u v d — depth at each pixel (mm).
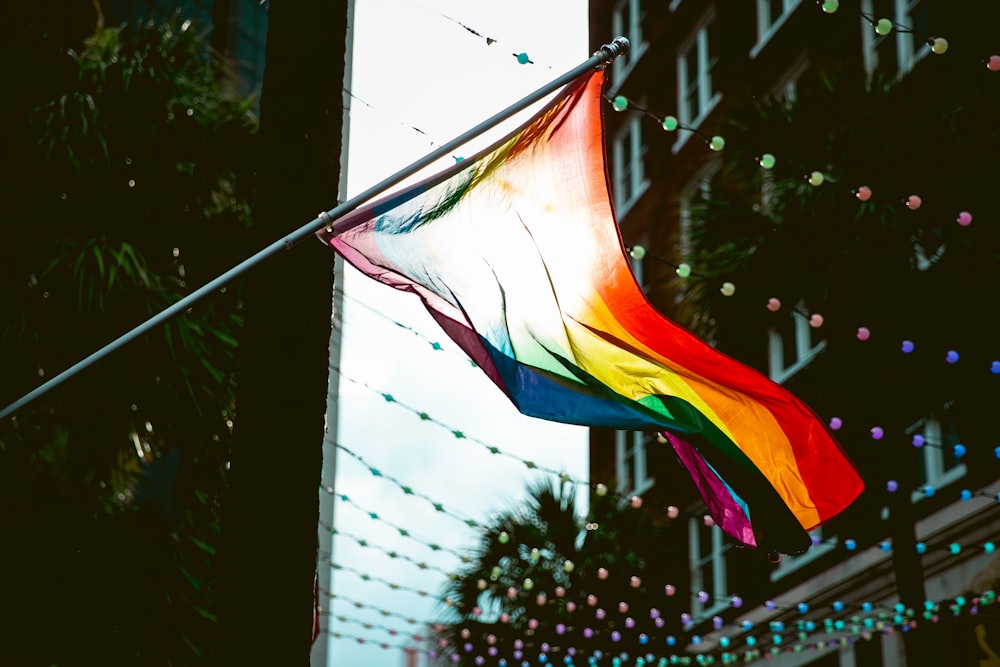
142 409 11438
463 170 5953
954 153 13188
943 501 15680
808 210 13406
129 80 12086
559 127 5988
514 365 5934
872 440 14758
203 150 12367
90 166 11797
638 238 25250
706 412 6031
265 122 6215
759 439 6047
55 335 11414
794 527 5996
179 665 10898
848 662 17797
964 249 13148
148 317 11438
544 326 5945
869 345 13672
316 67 6258
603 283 5883
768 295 13945
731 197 14250
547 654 17438
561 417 5922
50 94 12000
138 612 10852
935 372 13523
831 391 14438
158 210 12031
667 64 25562
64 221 11797
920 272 13531
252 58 24953
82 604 10758
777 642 19141
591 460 26625
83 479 11281
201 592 11109
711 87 23438
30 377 11414
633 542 18375
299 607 5461
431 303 5812
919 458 16422
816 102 13867
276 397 5691
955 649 14820
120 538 11023
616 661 15305
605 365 5930
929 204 13250
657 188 24688
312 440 5707
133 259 11336
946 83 13703
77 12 12633
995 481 14586
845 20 18766
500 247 5902
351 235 5691
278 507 5539
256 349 5781
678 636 18000
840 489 6074
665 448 23125
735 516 6496
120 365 11336
